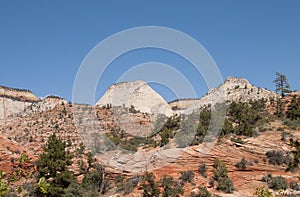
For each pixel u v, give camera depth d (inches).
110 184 1729.8
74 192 1569.9
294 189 1533.0
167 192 1533.0
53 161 1589.6
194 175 1665.8
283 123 2249.0
